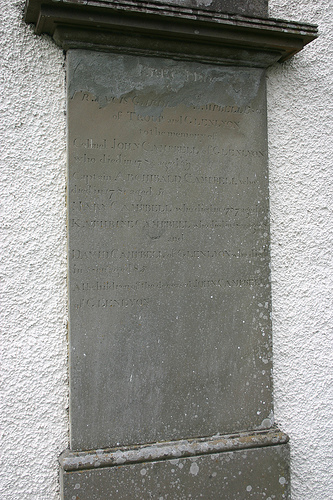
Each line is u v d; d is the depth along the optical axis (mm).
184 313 1848
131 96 1791
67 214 1733
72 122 1722
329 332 2096
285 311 2031
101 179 1753
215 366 1881
